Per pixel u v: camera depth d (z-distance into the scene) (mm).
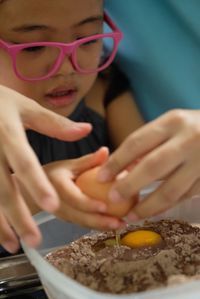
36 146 629
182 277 376
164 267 388
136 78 667
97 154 398
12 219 360
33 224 359
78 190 374
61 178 382
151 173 349
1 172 364
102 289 379
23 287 426
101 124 673
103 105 680
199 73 641
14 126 373
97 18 546
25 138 369
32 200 400
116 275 387
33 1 503
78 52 545
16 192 364
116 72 672
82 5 520
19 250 450
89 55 562
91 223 367
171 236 432
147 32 640
